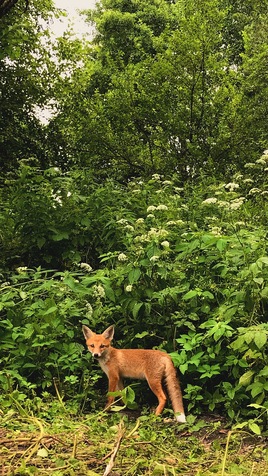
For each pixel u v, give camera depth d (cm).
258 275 300
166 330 340
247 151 974
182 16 1060
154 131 1037
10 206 511
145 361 306
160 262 344
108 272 361
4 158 1027
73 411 288
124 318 351
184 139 1014
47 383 309
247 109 998
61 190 503
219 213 509
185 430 277
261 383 274
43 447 221
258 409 276
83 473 201
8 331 331
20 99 1052
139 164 1051
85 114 1080
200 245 337
